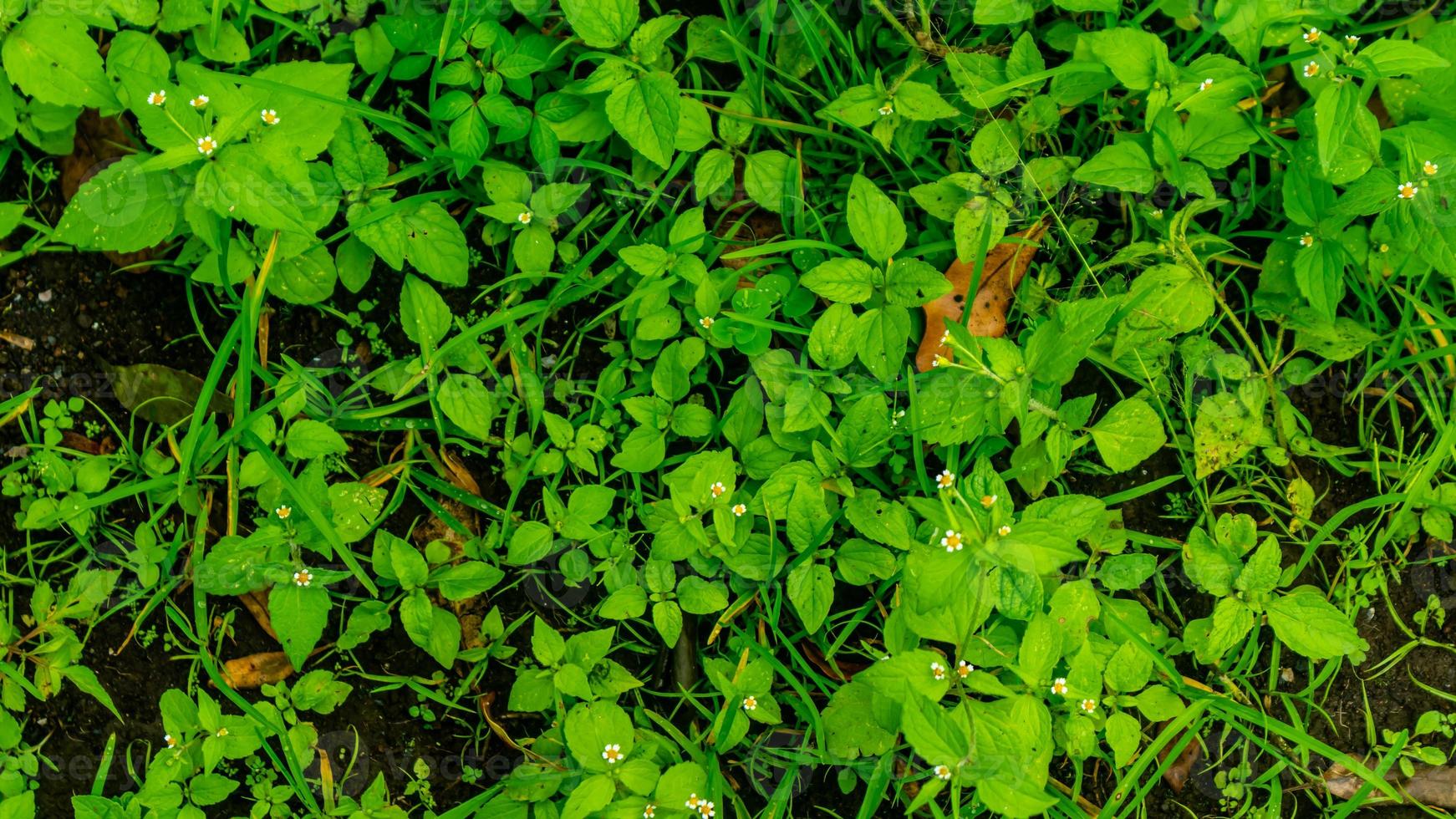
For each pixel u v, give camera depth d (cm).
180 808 81
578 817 79
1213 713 83
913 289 81
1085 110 85
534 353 84
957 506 79
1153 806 85
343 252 83
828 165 85
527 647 84
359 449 84
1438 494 84
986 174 82
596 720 80
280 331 84
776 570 82
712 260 84
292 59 84
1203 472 84
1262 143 84
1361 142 81
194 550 82
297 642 80
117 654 83
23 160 82
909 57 83
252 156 78
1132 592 85
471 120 82
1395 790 85
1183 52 85
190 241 82
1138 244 82
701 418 83
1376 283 84
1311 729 85
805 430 82
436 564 83
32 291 83
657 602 82
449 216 82
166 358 83
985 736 77
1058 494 85
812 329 82
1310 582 85
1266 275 84
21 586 82
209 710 81
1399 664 85
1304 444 84
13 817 81
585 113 82
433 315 82
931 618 79
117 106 81
